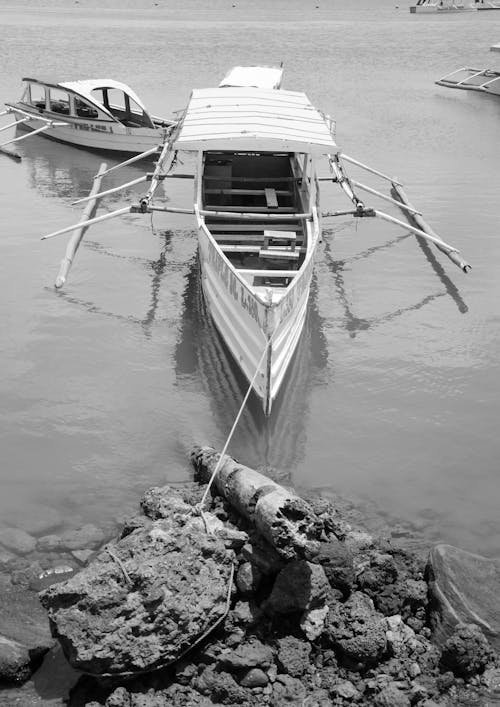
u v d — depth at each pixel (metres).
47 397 11.77
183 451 10.52
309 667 7.00
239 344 12.23
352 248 17.98
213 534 7.80
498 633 7.20
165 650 6.82
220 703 6.70
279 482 9.94
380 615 7.40
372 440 10.96
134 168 23.78
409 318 14.63
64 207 20.16
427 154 25.20
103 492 9.64
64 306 14.71
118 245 17.75
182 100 31.38
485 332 14.11
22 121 25.88
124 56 42.38
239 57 43.34
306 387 12.26
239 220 15.34
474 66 42.22
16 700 6.77
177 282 15.93
